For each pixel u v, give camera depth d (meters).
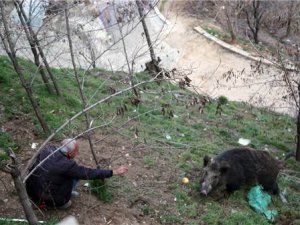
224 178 8.13
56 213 6.82
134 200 7.61
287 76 10.82
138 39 19.94
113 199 7.52
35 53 9.80
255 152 8.75
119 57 17.44
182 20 26.70
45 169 6.37
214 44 24.52
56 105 10.35
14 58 7.80
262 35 25.83
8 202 6.90
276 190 9.00
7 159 7.77
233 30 25.11
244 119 13.76
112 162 8.62
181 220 7.32
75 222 6.72
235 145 11.45
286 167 10.97
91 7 10.49
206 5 29.02
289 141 12.81
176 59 22.91
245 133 12.58
